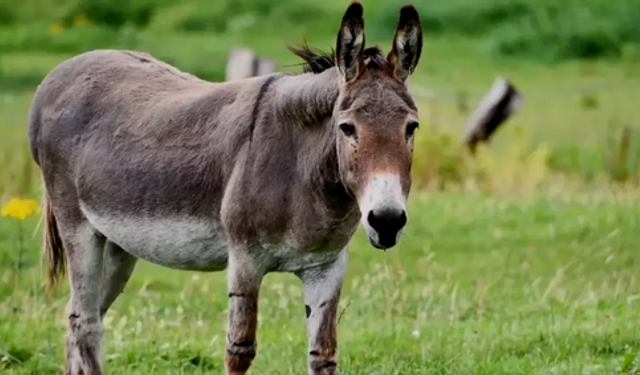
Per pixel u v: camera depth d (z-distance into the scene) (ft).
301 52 62.69
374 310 89.92
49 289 75.00
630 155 148.05
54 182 72.43
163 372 76.79
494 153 149.07
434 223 122.93
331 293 63.31
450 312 88.99
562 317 86.48
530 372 73.26
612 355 77.97
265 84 64.13
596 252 109.91
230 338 62.75
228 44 254.47
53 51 254.06
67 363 71.77
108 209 68.64
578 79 220.84
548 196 136.46
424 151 145.59
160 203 66.08
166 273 107.04
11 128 171.22
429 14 274.57
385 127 54.70
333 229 60.95
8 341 80.89
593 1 268.00
